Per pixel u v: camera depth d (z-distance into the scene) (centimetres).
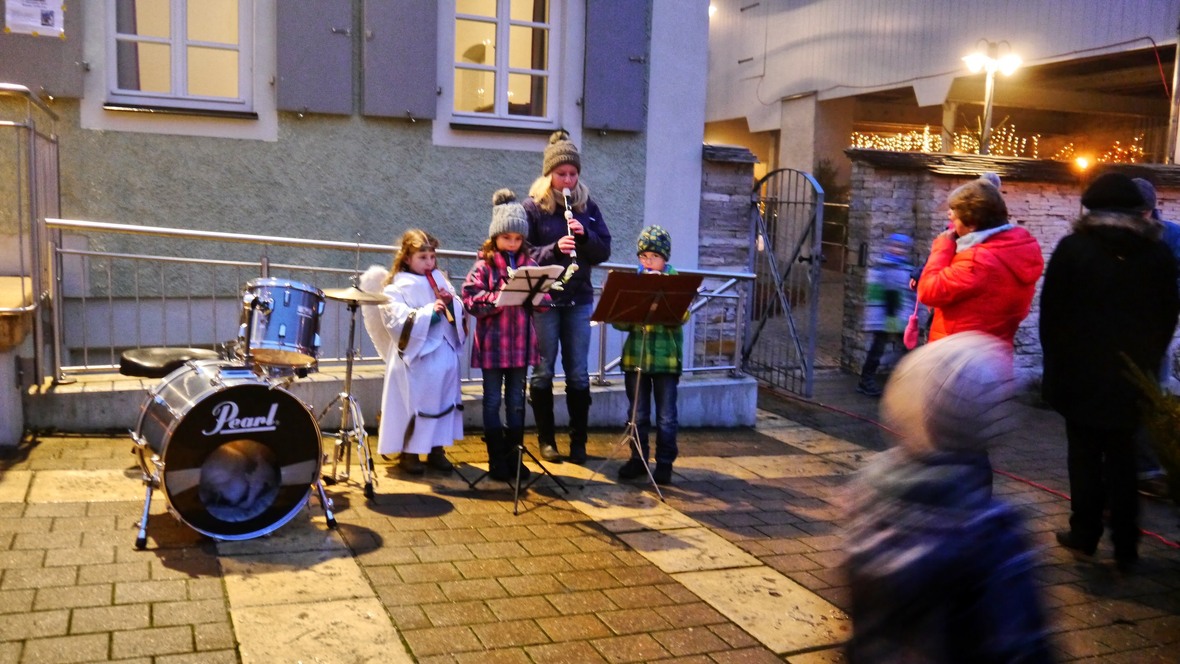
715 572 446
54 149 673
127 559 408
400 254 552
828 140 1803
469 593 403
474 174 802
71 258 699
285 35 730
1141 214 469
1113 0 1245
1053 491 618
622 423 721
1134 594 447
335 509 493
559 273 510
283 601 380
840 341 1170
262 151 741
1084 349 464
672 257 882
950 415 191
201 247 731
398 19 757
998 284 463
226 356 480
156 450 419
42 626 346
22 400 561
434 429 543
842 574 200
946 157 977
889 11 1602
